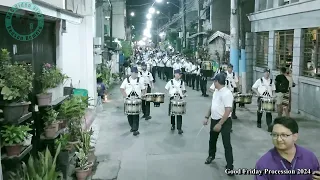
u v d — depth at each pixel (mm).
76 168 6078
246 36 17297
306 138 9234
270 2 14969
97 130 10133
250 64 17500
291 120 3137
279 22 14047
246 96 10984
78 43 12227
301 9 12039
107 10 24203
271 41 14961
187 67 20219
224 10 27719
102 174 6715
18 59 5348
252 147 8484
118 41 29141
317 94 11258
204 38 29781
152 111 13133
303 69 12422
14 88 4480
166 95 17156
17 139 4445
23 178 4641
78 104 6648
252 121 11336
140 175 6707
